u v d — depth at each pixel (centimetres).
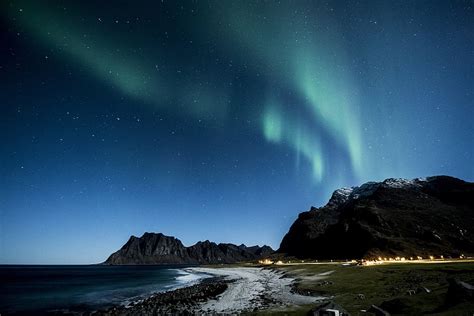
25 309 4338
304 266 9194
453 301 1736
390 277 3919
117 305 4400
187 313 2920
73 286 8456
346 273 5197
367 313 1969
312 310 1964
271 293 4031
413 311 1791
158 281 9612
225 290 5041
